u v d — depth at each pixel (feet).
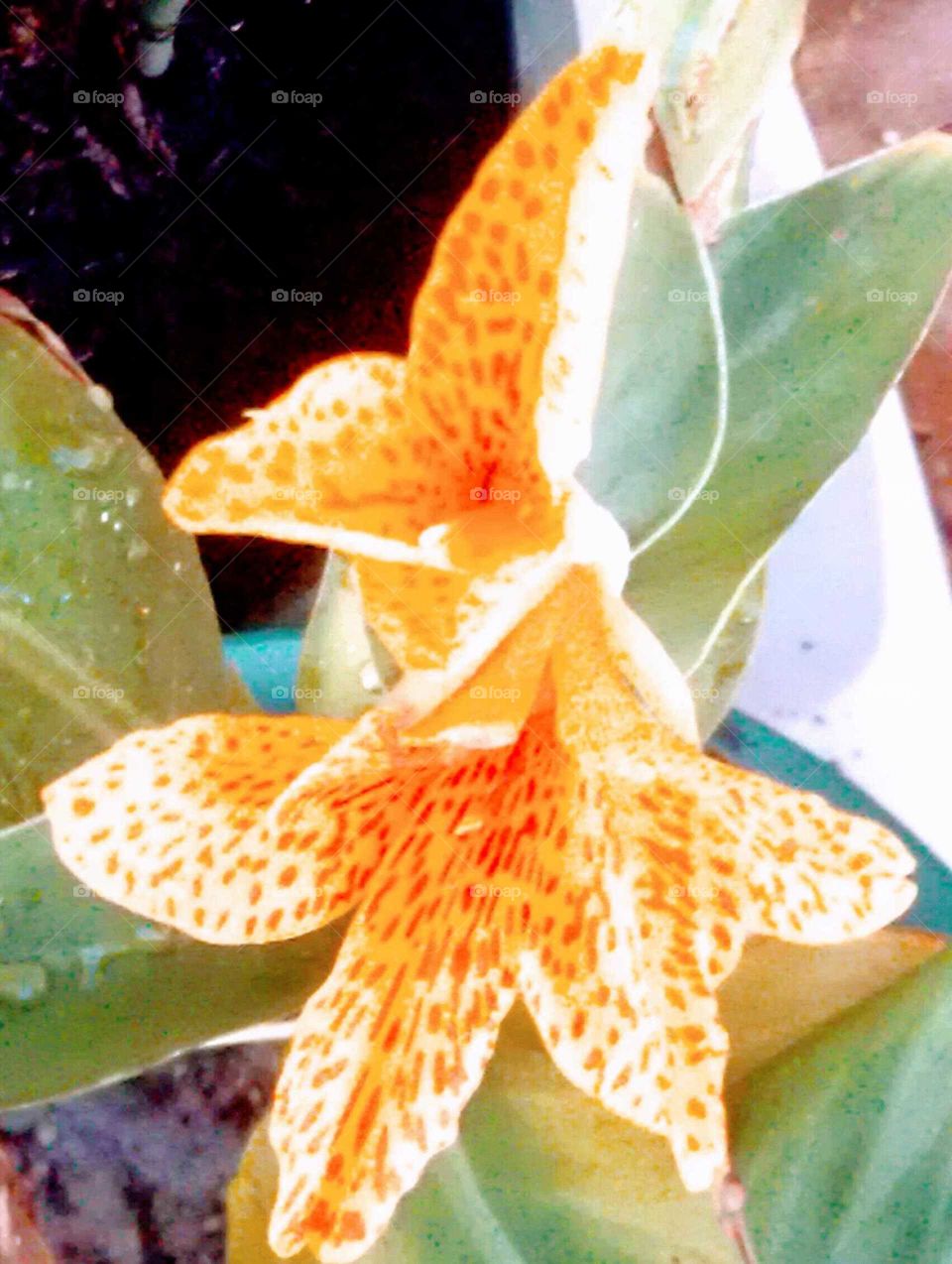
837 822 0.63
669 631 0.86
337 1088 0.65
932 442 1.61
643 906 0.65
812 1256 0.77
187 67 1.37
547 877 0.66
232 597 1.49
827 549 1.48
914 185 0.90
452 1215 0.79
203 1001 0.81
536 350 0.58
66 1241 1.09
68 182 1.35
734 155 0.86
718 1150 0.63
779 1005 0.83
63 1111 1.13
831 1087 0.81
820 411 0.88
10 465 0.92
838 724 1.41
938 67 1.73
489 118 1.45
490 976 0.66
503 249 0.56
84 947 0.80
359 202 1.43
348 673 1.00
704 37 0.78
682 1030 0.64
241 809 0.66
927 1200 0.78
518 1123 0.82
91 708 0.94
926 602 1.46
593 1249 0.77
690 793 0.63
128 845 0.65
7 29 1.26
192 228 1.40
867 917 0.63
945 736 1.40
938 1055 0.80
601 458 0.78
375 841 0.67
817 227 0.91
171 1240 1.10
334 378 0.61
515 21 1.46
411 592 0.61
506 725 0.63
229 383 1.44
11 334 0.92
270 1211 0.82
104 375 1.42
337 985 0.67
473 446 0.61
